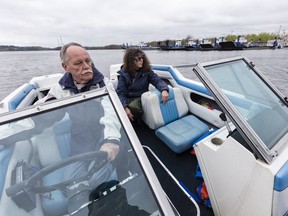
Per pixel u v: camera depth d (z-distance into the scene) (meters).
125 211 0.61
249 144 0.82
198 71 0.96
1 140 0.63
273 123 1.05
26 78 11.54
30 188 0.60
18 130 0.66
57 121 0.72
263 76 1.28
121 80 2.28
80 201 0.62
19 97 1.95
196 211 1.34
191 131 1.85
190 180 1.61
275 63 14.42
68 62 1.28
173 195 1.48
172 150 1.87
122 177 0.65
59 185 0.62
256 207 0.87
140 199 0.61
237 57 1.25
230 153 0.91
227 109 0.89
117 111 0.76
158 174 1.71
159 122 1.99
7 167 0.62
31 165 0.65
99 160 0.68
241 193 0.92
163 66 2.85
